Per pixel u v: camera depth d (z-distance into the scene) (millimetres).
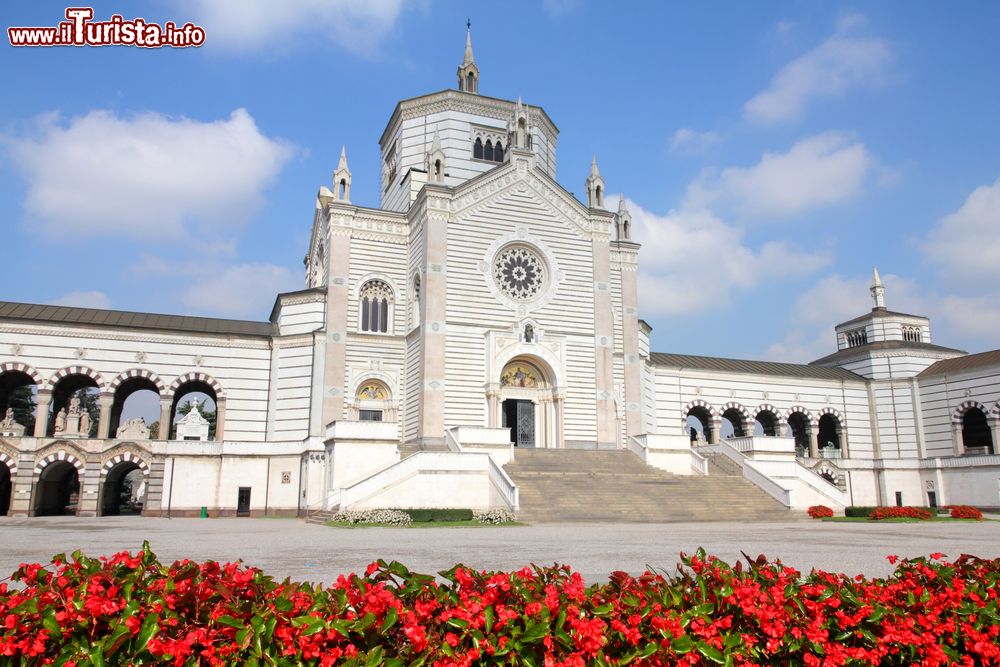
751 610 8891
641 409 66938
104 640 7367
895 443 83688
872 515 49094
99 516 53406
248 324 65438
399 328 64062
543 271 65312
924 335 91938
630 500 46969
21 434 56625
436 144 63875
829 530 37844
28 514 52469
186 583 8594
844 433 84062
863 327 93312
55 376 57188
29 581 8586
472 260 62250
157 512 54031
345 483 46938
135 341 59719
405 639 8188
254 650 7555
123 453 54531
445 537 31547
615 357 67250
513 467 51938
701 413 82750
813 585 10094
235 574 9133
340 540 29734
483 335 61438
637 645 8336
